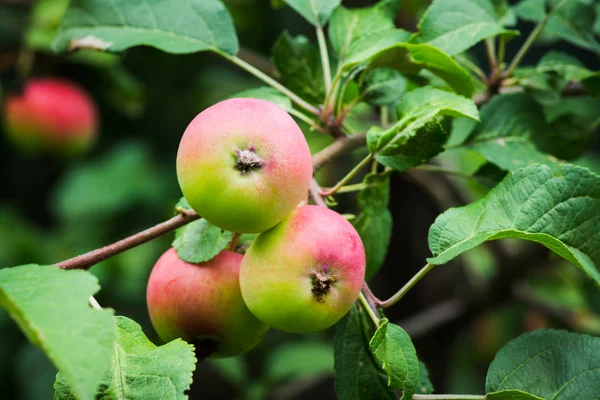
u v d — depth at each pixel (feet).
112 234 6.64
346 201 5.75
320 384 5.79
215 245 3.12
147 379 2.92
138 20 3.38
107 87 5.78
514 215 3.06
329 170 6.40
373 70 3.32
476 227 3.05
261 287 2.98
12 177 8.45
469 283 5.19
